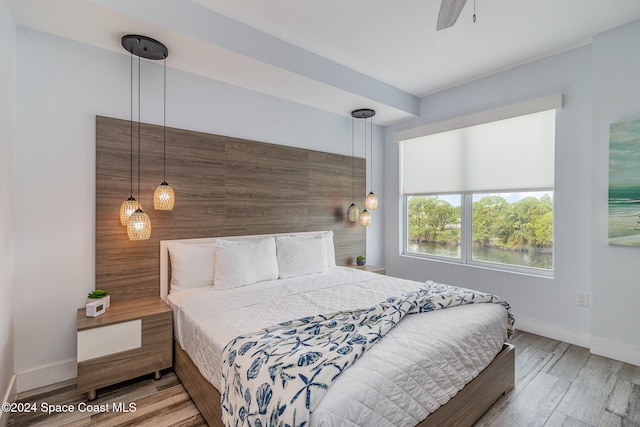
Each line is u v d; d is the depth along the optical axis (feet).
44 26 6.84
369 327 5.35
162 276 8.61
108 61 7.89
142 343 7.10
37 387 7.03
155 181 8.57
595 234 8.63
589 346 8.93
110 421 5.91
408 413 4.33
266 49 8.45
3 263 5.90
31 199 6.96
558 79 9.52
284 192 11.25
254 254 9.13
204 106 9.43
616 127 8.19
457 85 12.02
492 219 11.53
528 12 7.52
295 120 11.60
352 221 13.25
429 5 7.28
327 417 3.47
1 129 5.72
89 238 7.68
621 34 8.13
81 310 7.39
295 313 6.45
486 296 7.16
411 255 14.33
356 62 10.13
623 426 5.77
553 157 9.78
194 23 7.20
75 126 7.47
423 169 13.51
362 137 13.98
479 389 5.87
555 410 6.24
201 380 5.98
